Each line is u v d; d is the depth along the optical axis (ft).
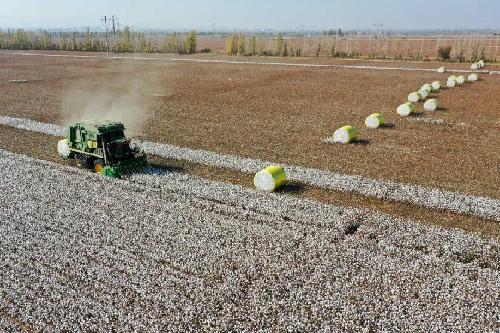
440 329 44.14
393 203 74.69
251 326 44.96
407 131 118.42
